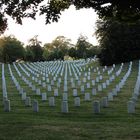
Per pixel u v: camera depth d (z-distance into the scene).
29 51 100.25
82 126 16.44
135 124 16.94
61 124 16.94
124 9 14.05
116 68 56.91
